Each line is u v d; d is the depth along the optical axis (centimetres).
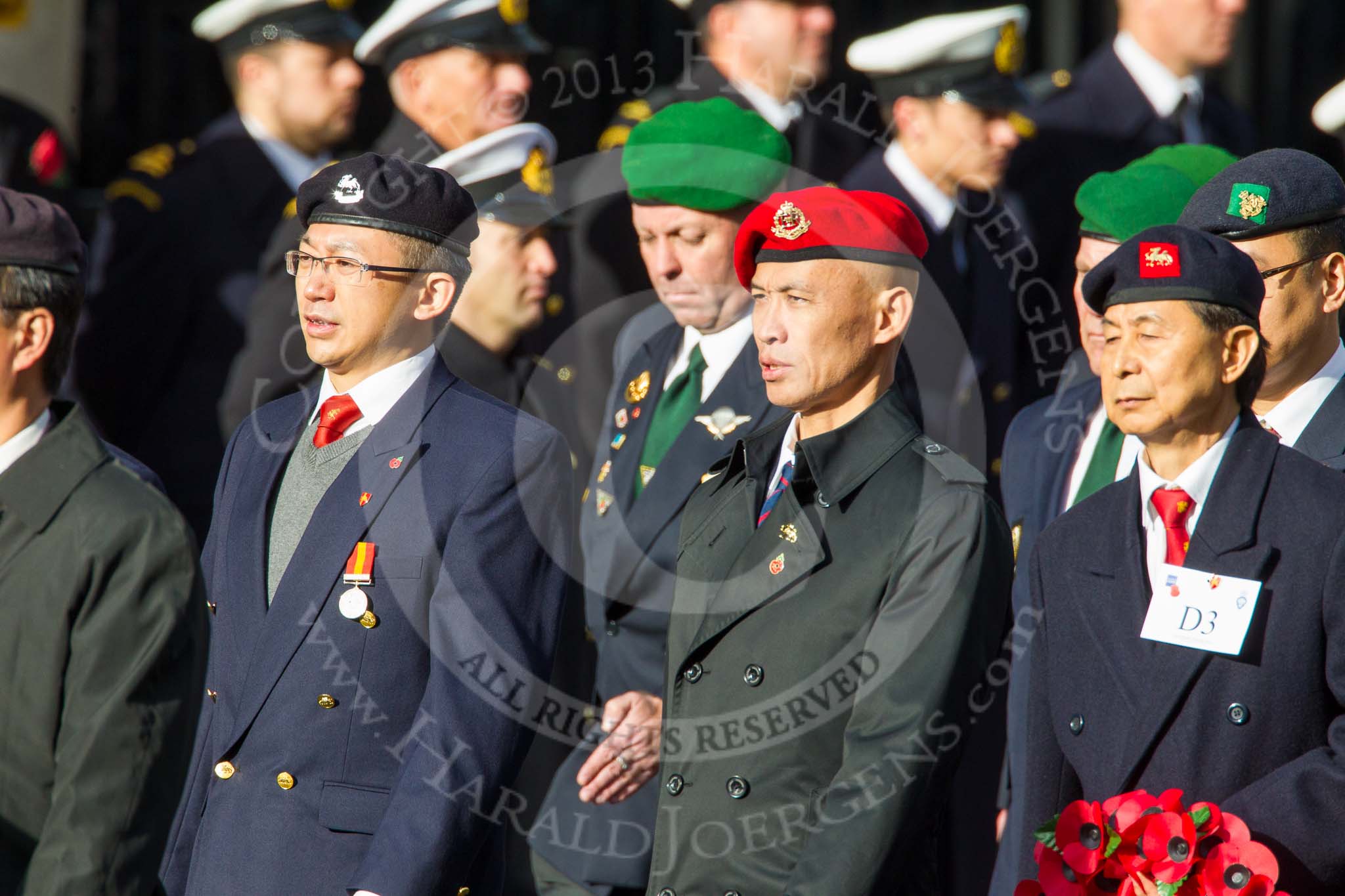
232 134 1961
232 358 1888
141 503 987
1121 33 2078
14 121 2270
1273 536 1011
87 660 955
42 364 1009
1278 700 995
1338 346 1209
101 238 1902
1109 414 1048
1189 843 958
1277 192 1163
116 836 940
